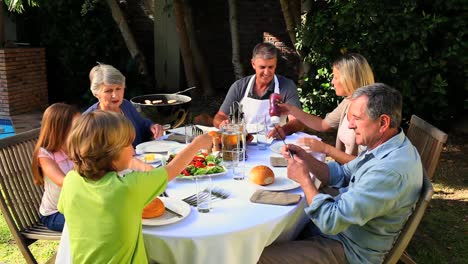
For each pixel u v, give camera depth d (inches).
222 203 84.7
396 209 81.0
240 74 297.4
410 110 229.0
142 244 72.5
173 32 328.8
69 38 323.0
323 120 138.5
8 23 320.8
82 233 70.6
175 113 185.5
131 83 312.3
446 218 153.2
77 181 71.5
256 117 145.9
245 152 113.0
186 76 326.6
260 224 76.3
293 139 129.4
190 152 83.2
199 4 321.7
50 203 103.9
